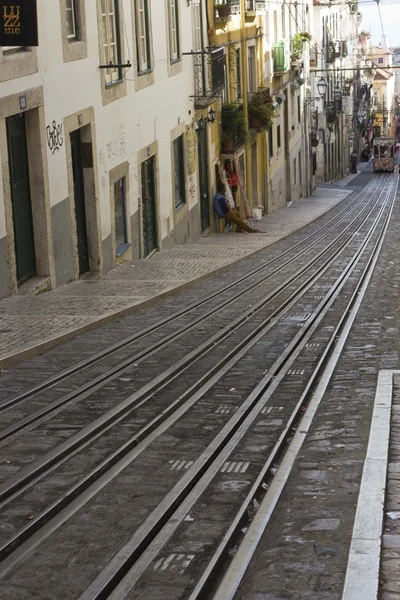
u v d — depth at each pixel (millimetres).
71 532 5203
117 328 12695
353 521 5203
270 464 6500
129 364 10188
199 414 8039
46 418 7875
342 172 85188
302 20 57125
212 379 9469
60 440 7215
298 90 53781
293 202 51875
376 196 60719
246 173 36781
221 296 16328
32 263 16391
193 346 11352
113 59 20375
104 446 7055
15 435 7348
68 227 17500
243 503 5645
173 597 4340
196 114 29031
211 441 7121
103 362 10328
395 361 10203
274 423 7699
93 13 18719
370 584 4250
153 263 21438
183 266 20781
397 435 6969
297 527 5164
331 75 74500
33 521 5395
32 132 15906
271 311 14398
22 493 5945
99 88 19156
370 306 14781
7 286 14797
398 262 22328
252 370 9945
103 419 7746
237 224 32000
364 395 8547
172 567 4656
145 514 5480
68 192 17438
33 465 6484
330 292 16625
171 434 7375
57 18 16672
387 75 139500
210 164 31266
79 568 4680
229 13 31406
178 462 6562
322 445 6922
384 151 90562
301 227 34531
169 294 16391
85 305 14367
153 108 23734
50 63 16328
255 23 39406
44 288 16188
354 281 18391
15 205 15539
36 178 16109
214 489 5938
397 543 4805
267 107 36906
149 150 23281
